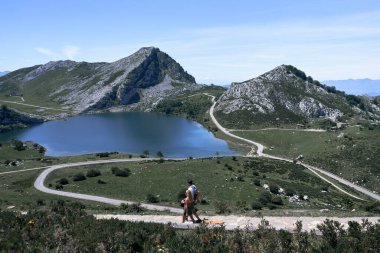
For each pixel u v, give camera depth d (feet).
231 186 368.48
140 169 437.17
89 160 518.78
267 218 84.69
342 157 577.84
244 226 73.05
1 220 67.05
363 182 498.28
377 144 601.21
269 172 465.47
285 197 346.95
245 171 452.35
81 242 56.18
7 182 393.09
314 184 442.09
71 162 502.38
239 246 55.72
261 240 56.80
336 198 375.45
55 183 385.29
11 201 280.31
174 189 359.87
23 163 494.18
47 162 500.33
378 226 61.82
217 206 115.65
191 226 70.69
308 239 57.93
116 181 389.19
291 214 94.94
